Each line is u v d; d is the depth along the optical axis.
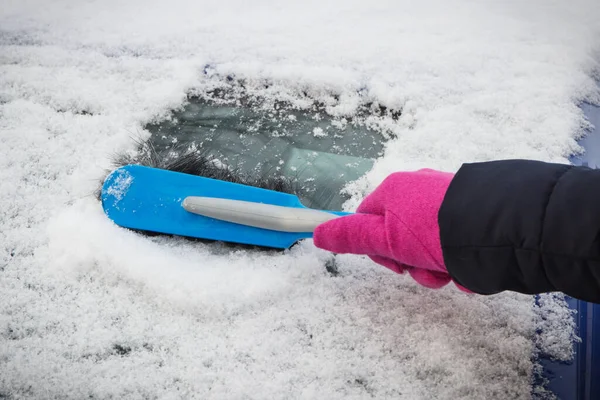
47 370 0.97
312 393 0.94
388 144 1.26
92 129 1.30
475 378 0.95
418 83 1.34
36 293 1.06
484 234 0.72
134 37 1.50
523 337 0.98
